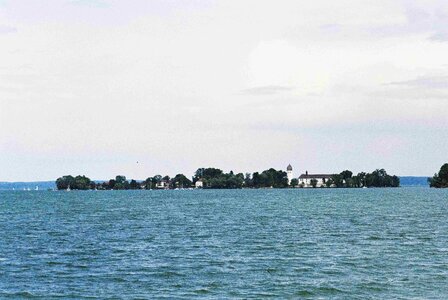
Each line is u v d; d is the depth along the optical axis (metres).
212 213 145.00
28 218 128.38
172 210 162.25
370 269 53.09
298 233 86.88
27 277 50.41
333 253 63.66
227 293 43.94
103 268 54.50
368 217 123.62
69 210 165.62
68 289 45.59
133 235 85.31
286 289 45.12
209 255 62.59
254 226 100.88
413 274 50.56
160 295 43.41
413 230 90.50
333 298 42.41
